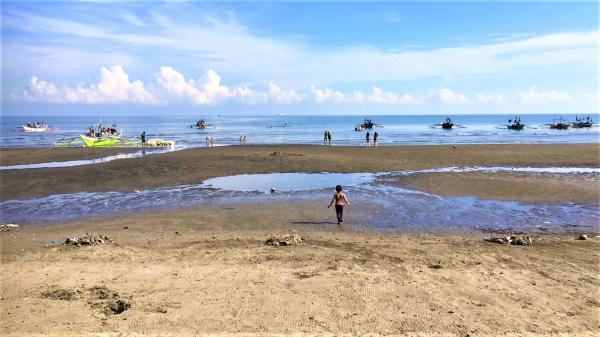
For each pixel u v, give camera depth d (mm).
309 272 9758
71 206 17766
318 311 7793
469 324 7324
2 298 8375
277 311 7785
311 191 20516
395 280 9273
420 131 88625
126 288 8867
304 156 35000
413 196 19281
